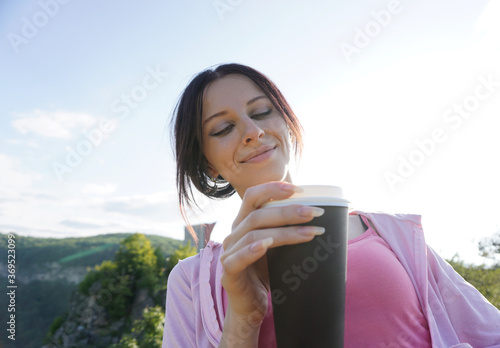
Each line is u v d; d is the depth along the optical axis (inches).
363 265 47.6
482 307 53.4
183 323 58.0
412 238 54.8
